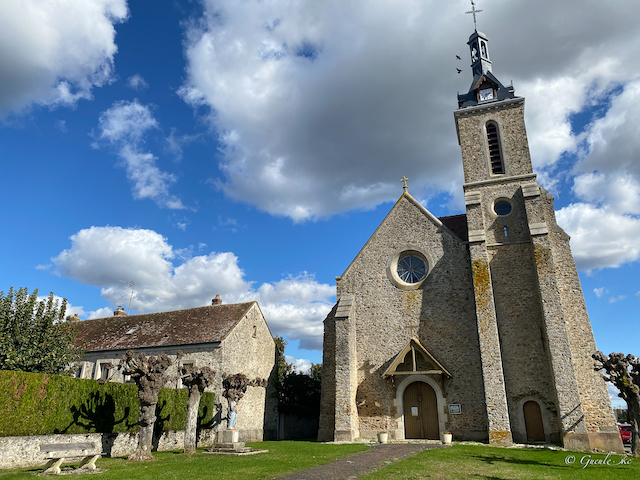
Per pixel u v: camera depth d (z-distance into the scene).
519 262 21.58
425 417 20.80
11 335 18.11
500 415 18.28
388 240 24.23
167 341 24.89
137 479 9.81
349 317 21.88
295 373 33.22
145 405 14.55
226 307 27.45
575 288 20.77
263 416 26.84
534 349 20.05
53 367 18.61
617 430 18.09
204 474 10.46
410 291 22.77
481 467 11.88
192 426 15.96
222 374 22.84
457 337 21.19
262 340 28.19
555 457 14.35
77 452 14.61
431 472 11.00
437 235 23.28
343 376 20.80
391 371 20.72
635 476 10.69
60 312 19.89
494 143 25.09
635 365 15.39
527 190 22.08
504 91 25.95
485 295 20.23
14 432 13.12
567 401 17.83
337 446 17.56
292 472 10.88
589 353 19.59
